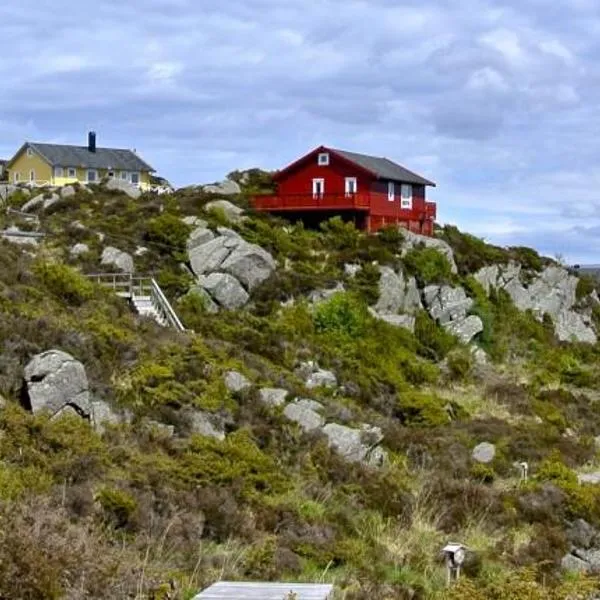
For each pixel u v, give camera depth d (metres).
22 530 11.04
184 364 28.91
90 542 12.12
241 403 28.28
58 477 19.36
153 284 38.34
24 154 88.25
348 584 17.83
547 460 31.69
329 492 24.31
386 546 21.75
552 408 40.16
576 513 27.11
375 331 42.97
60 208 50.72
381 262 47.97
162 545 16.86
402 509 24.59
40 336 26.05
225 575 16.36
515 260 55.81
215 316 39.81
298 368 35.53
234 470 23.22
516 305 53.50
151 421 25.28
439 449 31.00
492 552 22.42
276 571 17.73
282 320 41.53
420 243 51.53
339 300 42.72
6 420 21.02
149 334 31.25
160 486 20.80
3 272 31.73
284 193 57.50
